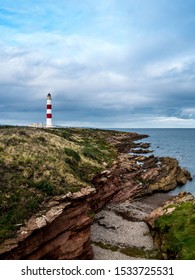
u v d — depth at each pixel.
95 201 40.09
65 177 31.45
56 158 36.22
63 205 25.38
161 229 31.67
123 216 40.50
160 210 37.25
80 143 68.44
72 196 26.70
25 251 21.42
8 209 24.14
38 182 28.41
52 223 23.83
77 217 26.52
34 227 22.23
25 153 34.09
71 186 29.69
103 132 135.50
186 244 26.12
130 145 112.19
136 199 49.19
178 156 102.75
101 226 36.53
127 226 36.84
